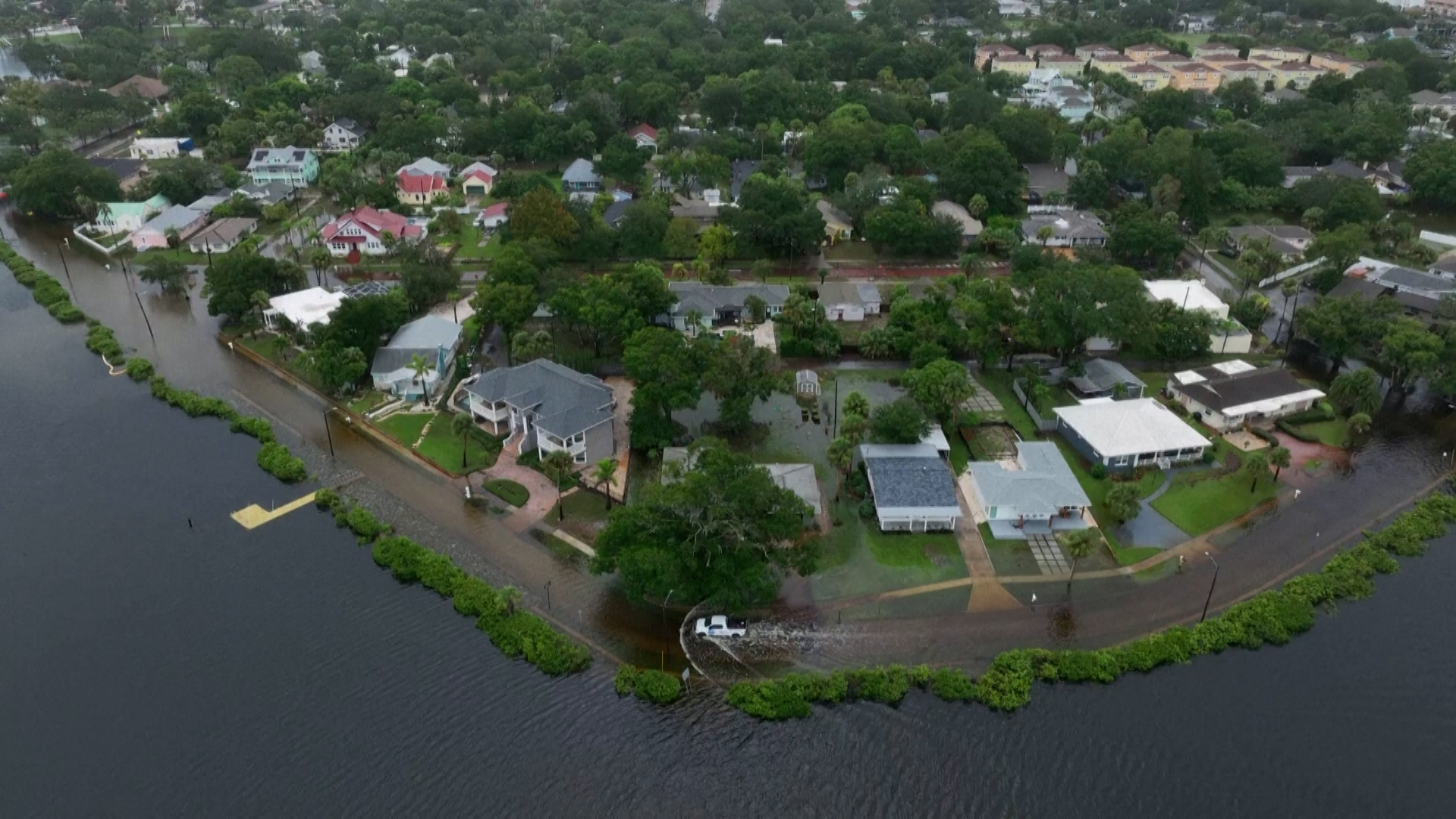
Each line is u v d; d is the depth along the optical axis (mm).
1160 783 77438
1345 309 140250
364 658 88500
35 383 135625
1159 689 85750
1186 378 133125
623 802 75500
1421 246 178250
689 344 122562
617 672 87062
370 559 101125
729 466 94688
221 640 90562
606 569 91750
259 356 143375
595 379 123500
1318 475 116500
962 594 96500
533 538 103750
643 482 113062
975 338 136250
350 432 123750
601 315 134250
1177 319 144125
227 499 110875
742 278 172500
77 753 79062
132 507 109500
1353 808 75500
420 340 136250
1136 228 174500
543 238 162500
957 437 123250
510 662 88062
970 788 77125
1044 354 144625
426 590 96562
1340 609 95000
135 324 154500
